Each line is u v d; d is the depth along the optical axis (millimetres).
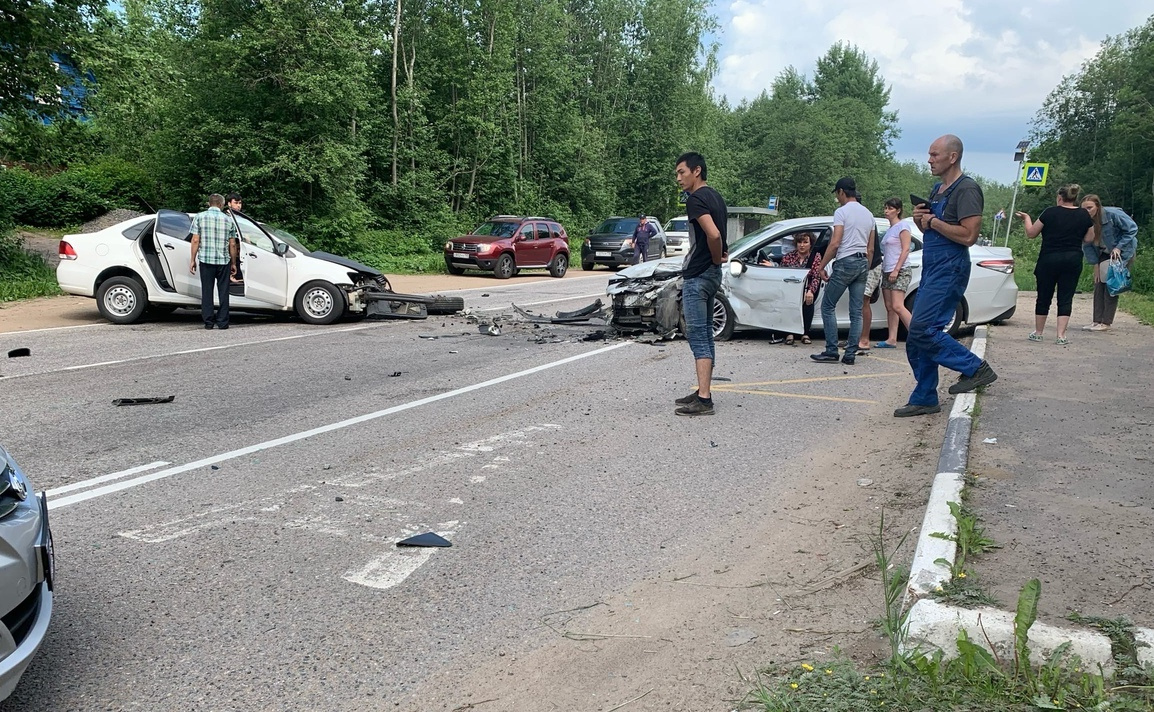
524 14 37094
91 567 3936
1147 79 44844
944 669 2836
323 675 3041
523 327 12773
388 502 4863
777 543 4277
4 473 2812
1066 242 9602
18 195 26688
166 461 5594
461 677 3031
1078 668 2744
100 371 8711
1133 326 11797
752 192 71375
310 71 23578
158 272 12414
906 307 11102
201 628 3385
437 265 27078
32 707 2840
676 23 46281
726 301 11109
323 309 12977
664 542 4297
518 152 37938
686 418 6941
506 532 4422
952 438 5379
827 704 2674
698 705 2805
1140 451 5176
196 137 23234
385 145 30797
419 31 32125
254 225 12875
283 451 5875
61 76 17203
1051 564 3479
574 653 3189
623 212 47688
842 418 6941
